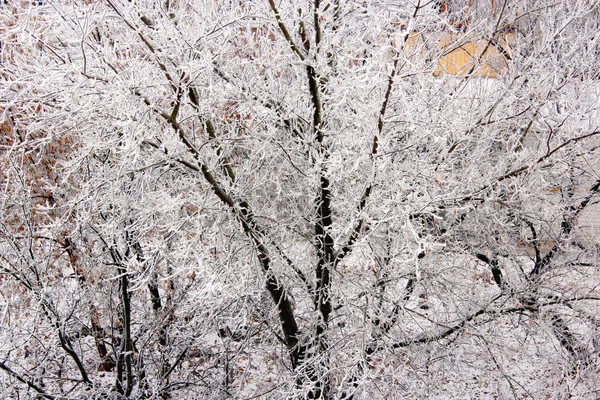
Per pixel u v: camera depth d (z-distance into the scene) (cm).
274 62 530
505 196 611
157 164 482
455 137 559
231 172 555
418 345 625
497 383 720
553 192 706
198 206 503
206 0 481
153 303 727
